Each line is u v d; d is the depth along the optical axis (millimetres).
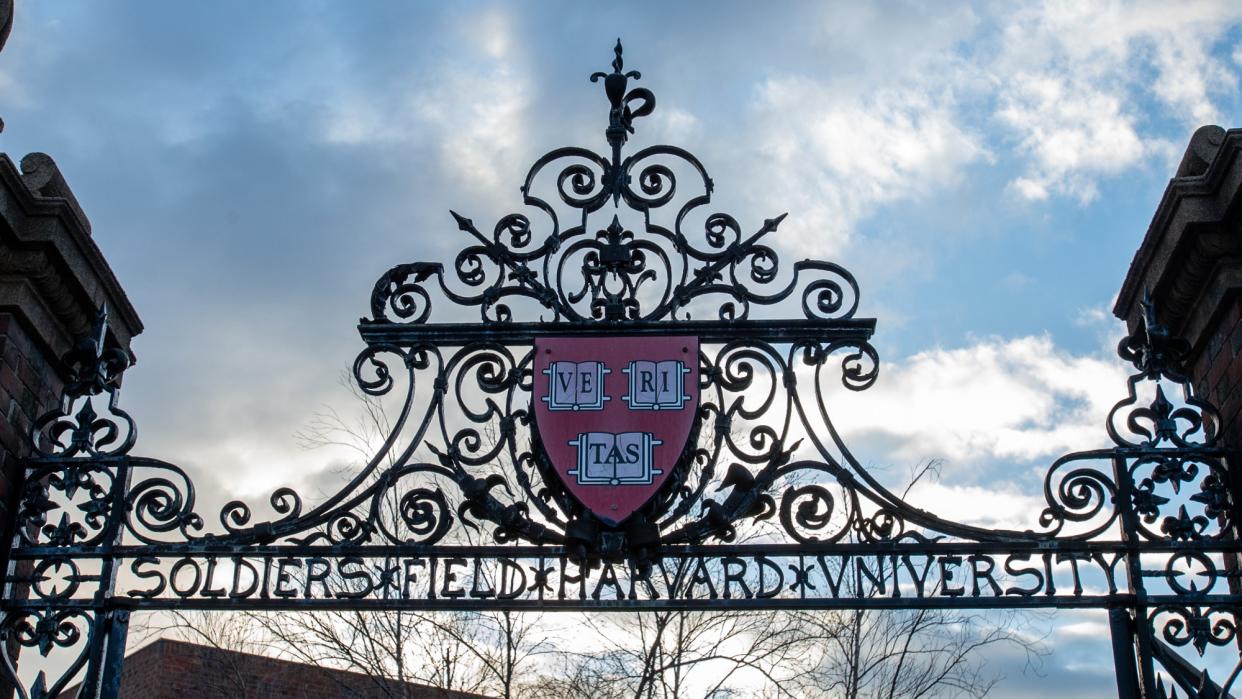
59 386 7145
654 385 6453
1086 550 6355
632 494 6219
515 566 6344
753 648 11406
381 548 6410
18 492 6586
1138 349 6758
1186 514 6410
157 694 13664
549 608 6238
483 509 6383
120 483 6641
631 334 6602
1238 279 6488
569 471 6277
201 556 6465
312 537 6488
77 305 6969
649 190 6973
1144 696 6129
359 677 13602
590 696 11625
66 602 6375
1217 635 6223
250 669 13945
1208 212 6449
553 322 6660
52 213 6582
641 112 7195
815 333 6633
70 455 6672
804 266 6824
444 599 6301
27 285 6641
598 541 6195
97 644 6340
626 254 6816
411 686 11914
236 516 6562
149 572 6469
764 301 6719
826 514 6395
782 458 6465
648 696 11023
